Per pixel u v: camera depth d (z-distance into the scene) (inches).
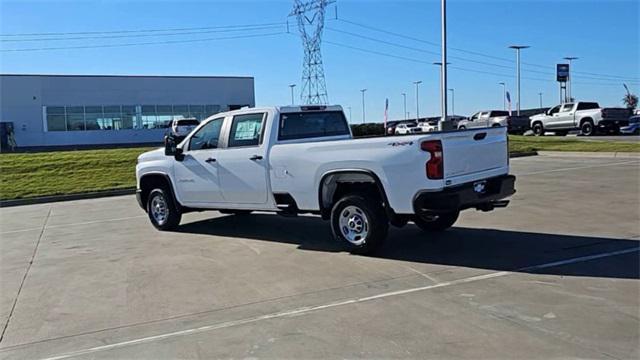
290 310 216.8
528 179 584.4
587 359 163.3
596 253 279.3
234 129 357.1
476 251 294.8
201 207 382.0
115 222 462.6
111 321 215.3
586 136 1275.8
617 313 197.9
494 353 169.8
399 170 274.5
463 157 279.9
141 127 2117.4
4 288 268.7
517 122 1531.7
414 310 209.3
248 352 179.3
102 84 2049.7
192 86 2192.4
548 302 211.6
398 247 311.3
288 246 329.4
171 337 195.8
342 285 245.8
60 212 553.6
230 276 269.6
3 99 1913.1
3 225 483.2
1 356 186.5
